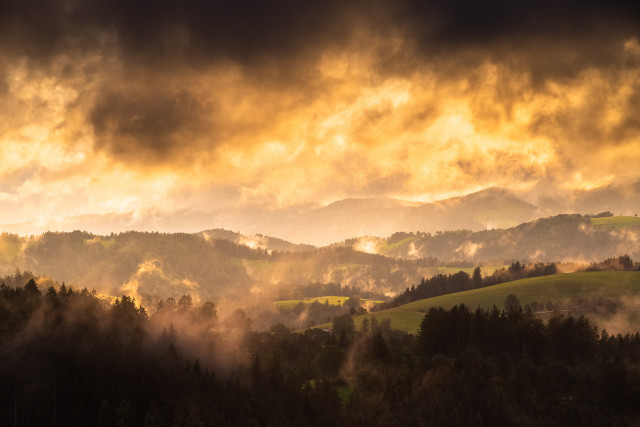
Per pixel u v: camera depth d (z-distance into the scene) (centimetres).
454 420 15912
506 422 16288
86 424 15200
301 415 15462
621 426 16350
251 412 15450
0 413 15450
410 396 17012
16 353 16912
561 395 17450
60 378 15938
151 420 14588
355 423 15650
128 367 16500
